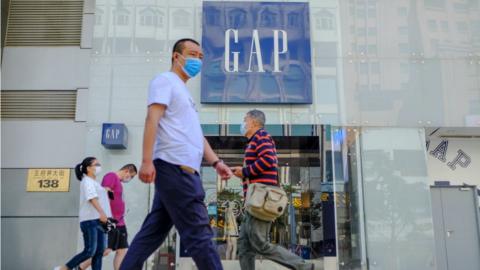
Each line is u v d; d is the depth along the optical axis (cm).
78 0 783
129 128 732
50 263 685
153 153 268
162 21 770
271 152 418
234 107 744
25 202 705
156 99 264
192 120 277
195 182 264
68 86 749
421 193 718
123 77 750
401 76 760
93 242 542
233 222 733
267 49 756
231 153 739
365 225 705
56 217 700
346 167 726
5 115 735
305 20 769
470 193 789
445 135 795
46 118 737
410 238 702
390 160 729
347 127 740
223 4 769
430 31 776
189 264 672
